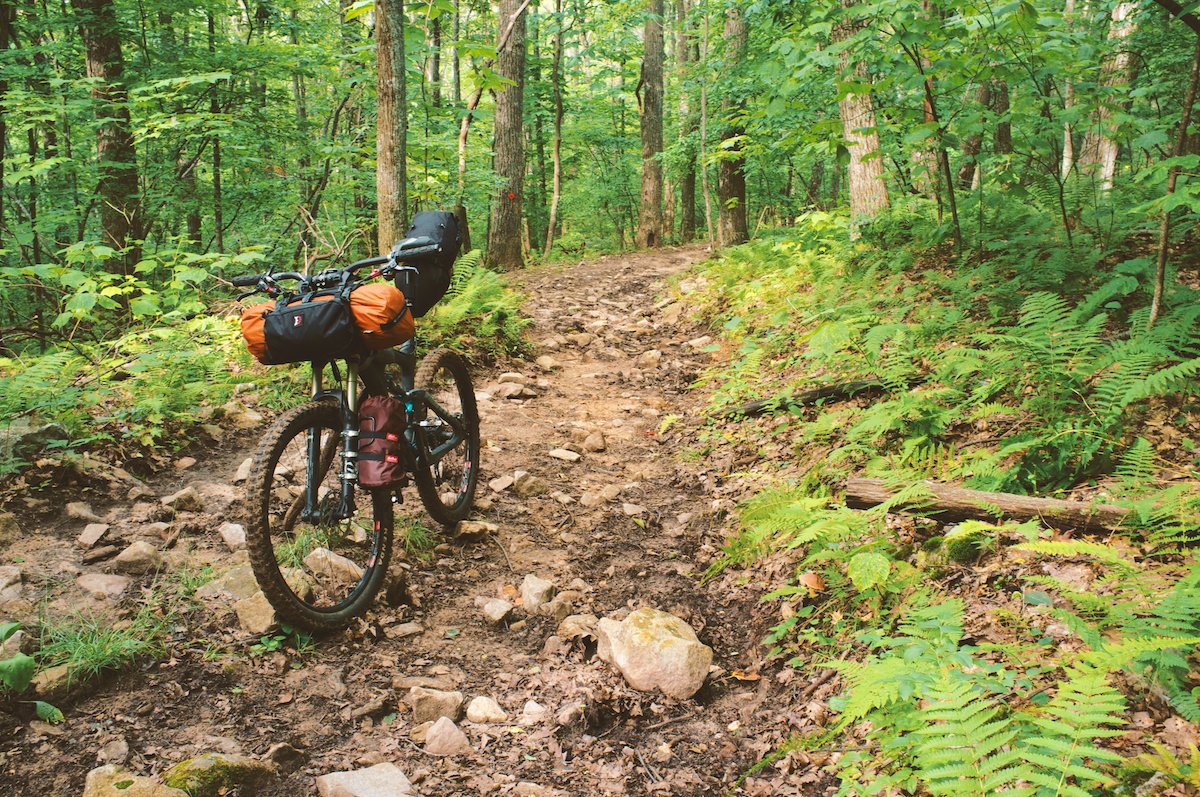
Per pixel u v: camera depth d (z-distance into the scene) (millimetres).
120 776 2264
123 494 3994
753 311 8125
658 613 3316
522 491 4793
